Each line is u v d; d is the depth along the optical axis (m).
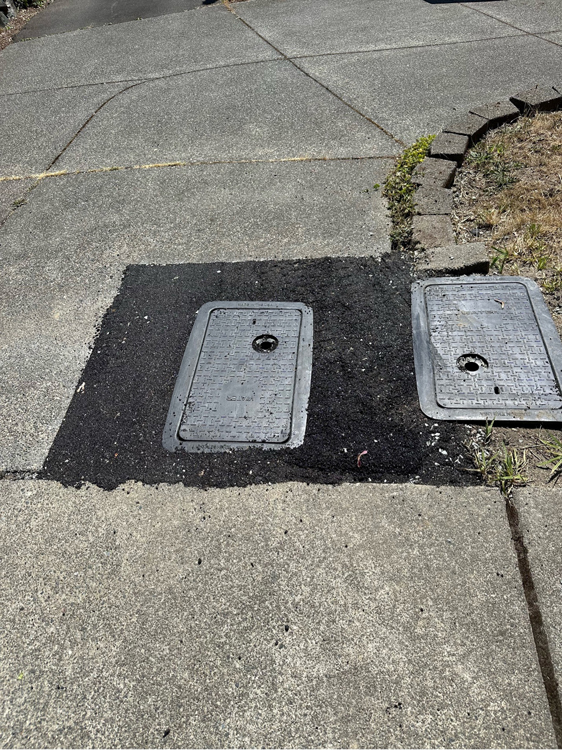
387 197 3.80
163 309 3.17
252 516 2.22
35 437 2.61
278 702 1.75
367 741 1.66
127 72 6.25
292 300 3.12
